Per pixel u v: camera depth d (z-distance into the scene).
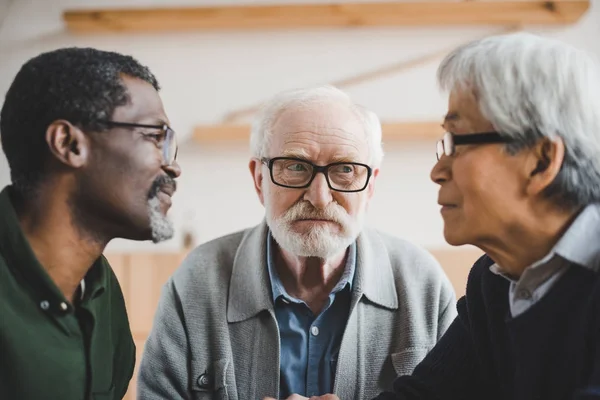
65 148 1.00
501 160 0.94
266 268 1.37
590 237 0.92
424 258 1.46
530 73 0.91
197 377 1.34
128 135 1.02
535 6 2.50
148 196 1.05
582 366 0.91
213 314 1.38
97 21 2.60
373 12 2.53
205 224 2.70
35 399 1.00
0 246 1.01
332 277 1.39
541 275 0.95
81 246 1.05
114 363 1.20
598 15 2.57
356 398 1.33
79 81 1.00
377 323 1.37
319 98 1.33
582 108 0.90
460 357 1.20
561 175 0.92
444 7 2.52
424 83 2.62
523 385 0.98
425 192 2.63
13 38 2.68
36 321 1.01
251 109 2.67
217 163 2.69
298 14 2.55
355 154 1.30
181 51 2.68
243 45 2.67
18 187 1.04
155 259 2.38
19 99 1.00
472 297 1.15
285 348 1.36
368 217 2.65
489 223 0.96
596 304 0.89
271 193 1.33
